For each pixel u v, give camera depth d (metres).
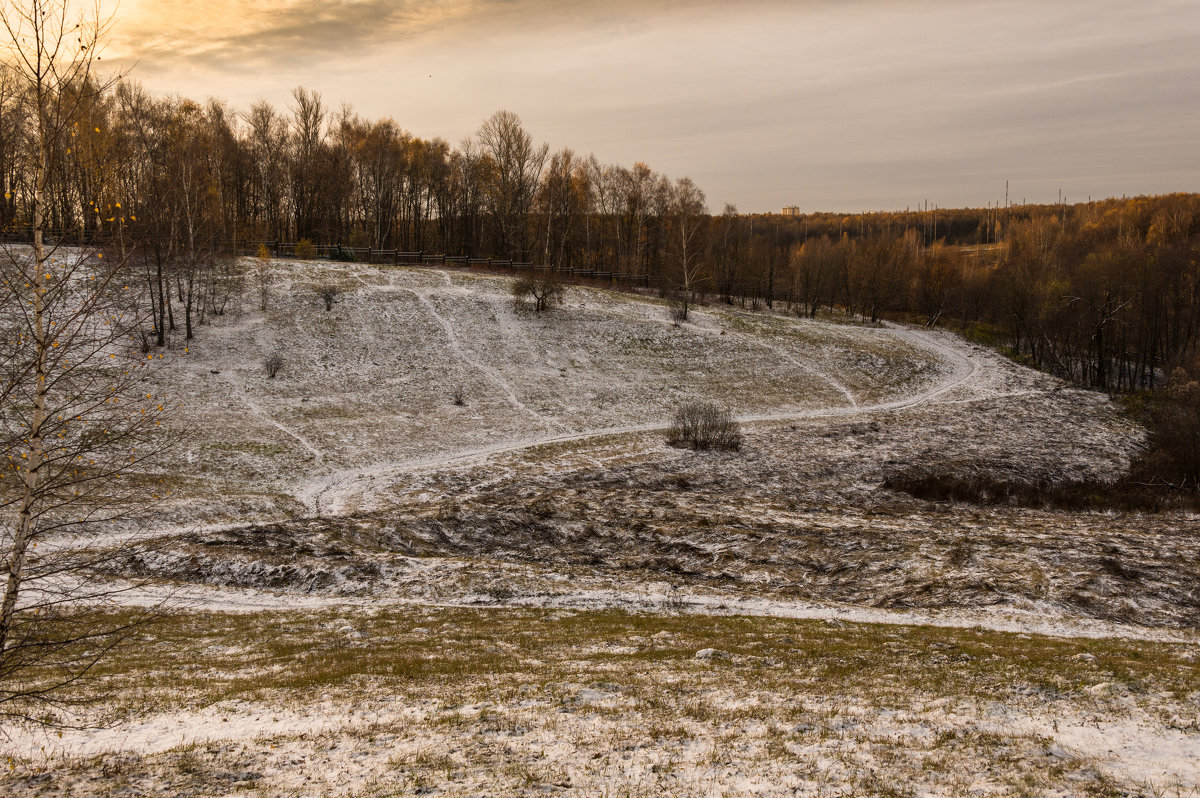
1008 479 42.19
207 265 58.00
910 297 103.62
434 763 10.09
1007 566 24.86
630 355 63.50
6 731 11.81
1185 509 36.69
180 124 64.00
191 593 21.80
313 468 36.81
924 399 61.84
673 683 13.99
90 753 10.80
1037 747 10.49
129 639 17.53
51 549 23.39
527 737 11.09
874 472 41.81
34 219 9.66
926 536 28.56
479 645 17.36
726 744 10.76
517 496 33.75
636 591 23.27
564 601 22.31
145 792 9.29
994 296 94.25
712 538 28.25
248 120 88.06
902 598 22.97
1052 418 57.88
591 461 40.84
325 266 71.56
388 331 59.22
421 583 23.28
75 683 14.28
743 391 59.31
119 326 11.13
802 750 10.47
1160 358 81.88
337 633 18.48
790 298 100.94
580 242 107.00
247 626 19.03
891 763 9.98
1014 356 80.44
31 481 9.54
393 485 34.69
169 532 26.44
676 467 40.62
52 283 10.07
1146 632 19.67
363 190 95.38
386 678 14.53
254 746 10.88
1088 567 24.64
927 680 14.12
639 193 101.56
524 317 66.50
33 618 10.72
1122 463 47.97
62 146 9.84
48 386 9.64
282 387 48.34
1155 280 71.19
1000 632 19.16
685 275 86.06
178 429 37.81
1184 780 9.26
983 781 9.34
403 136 102.88
